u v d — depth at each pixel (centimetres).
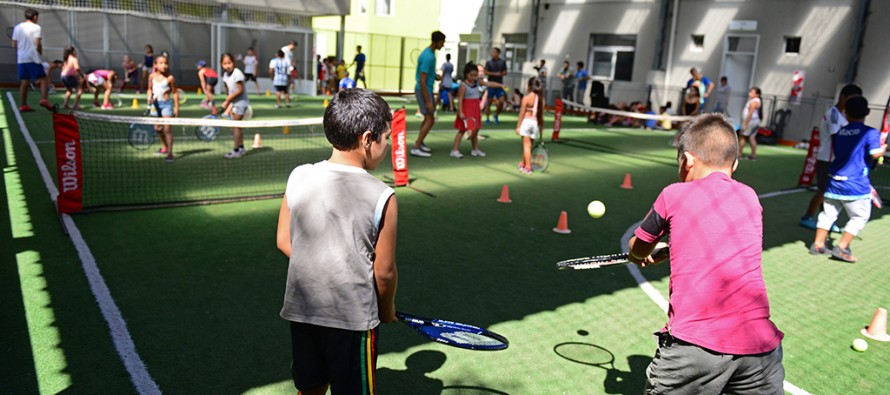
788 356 453
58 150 666
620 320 495
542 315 495
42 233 621
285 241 259
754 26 2025
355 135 239
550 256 649
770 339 250
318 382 254
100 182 876
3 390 341
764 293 254
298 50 2755
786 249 746
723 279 250
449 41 3178
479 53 3031
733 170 279
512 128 1872
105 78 1703
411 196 886
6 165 921
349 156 245
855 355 462
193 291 497
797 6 1920
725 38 2105
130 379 361
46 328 418
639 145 1675
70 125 669
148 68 2281
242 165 1052
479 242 681
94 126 1355
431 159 1216
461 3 3102
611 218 832
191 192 842
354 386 242
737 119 2109
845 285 621
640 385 392
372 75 3059
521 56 2869
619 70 2472
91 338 407
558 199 927
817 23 1883
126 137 1256
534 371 402
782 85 1978
